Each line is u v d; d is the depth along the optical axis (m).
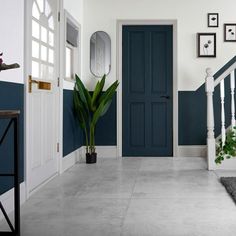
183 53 6.21
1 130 2.96
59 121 4.66
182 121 6.25
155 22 6.25
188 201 3.33
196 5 6.19
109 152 6.25
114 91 5.65
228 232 2.51
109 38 6.23
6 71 3.04
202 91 6.21
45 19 4.11
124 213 2.97
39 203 3.29
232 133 4.98
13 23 3.17
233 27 6.14
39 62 3.91
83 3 6.23
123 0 6.24
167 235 2.46
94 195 3.57
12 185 3.15
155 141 6.31
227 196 3.50
